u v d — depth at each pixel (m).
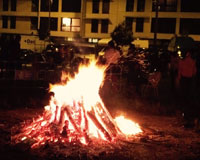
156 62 19.48
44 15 50.75
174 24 45.59
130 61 14.37
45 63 15.97
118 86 13.77
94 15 48.47
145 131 8.30
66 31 50.03
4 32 52.47
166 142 7.44
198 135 8.20
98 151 6.41
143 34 46.25
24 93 13.05
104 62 13.82
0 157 5.91
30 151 6.26
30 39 25.30
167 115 10.64
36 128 7.38
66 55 16.39
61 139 6.79
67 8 50.12
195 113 10.92
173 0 45.78
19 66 15.94
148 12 46.16
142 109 11.20
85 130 7.09
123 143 7.08
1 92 13.05
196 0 45.03
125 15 47.03
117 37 36.41
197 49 16.77
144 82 14.71
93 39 48.78
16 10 52.34
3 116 9.19
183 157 6.45
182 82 14.63
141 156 6.37
